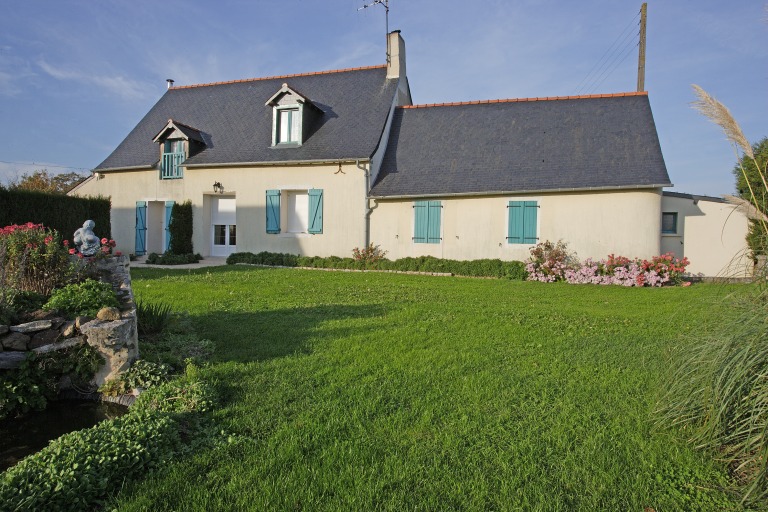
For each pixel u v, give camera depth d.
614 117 15.02
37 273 4.99
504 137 15.62
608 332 6.07
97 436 2.74
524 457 2.79
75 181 32.72
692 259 14.30
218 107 19.11
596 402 3.64
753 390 2.68
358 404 3.54
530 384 4.03
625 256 13.16
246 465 2.69
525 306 8.14
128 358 4.19
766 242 3.38
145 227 17.58
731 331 2.95
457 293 9.71
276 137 16.61
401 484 2.52
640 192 13.03
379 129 16.09
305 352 4.95
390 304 7.94
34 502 2.15
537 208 13.89
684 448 2.95
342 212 15.62
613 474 2.66
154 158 17.58
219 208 17.61
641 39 18.53
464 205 14.60
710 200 14.11
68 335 4.11
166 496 2.40
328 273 13.24
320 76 19.17
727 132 3.51
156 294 8.54
